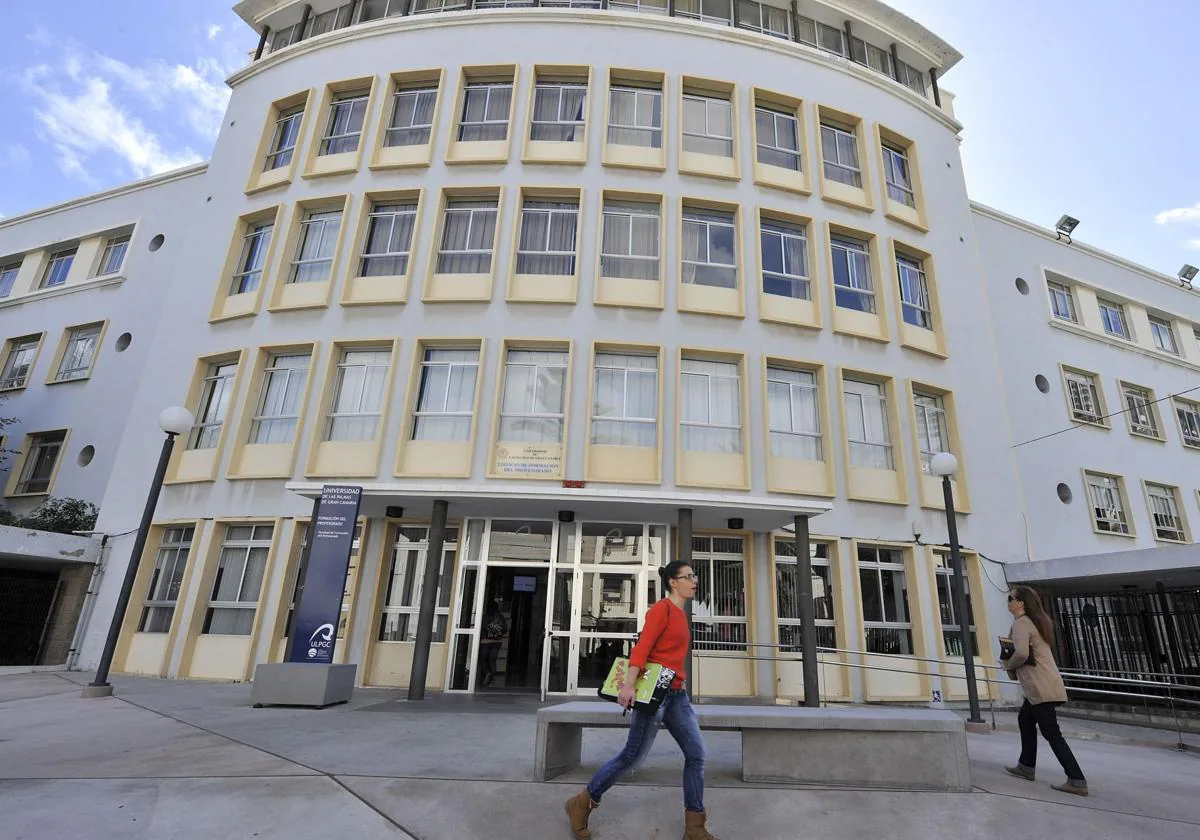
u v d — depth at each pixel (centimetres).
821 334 1484
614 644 1209
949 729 530
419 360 1402
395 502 1171
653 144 1572
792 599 1324
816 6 1817
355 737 682
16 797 470
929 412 1570
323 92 1662
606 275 1467
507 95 1606
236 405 1434
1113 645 1363
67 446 1767
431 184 1523
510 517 1260
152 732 702
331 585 1016
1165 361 2108
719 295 1463
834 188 1622
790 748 525
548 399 1370
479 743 656
